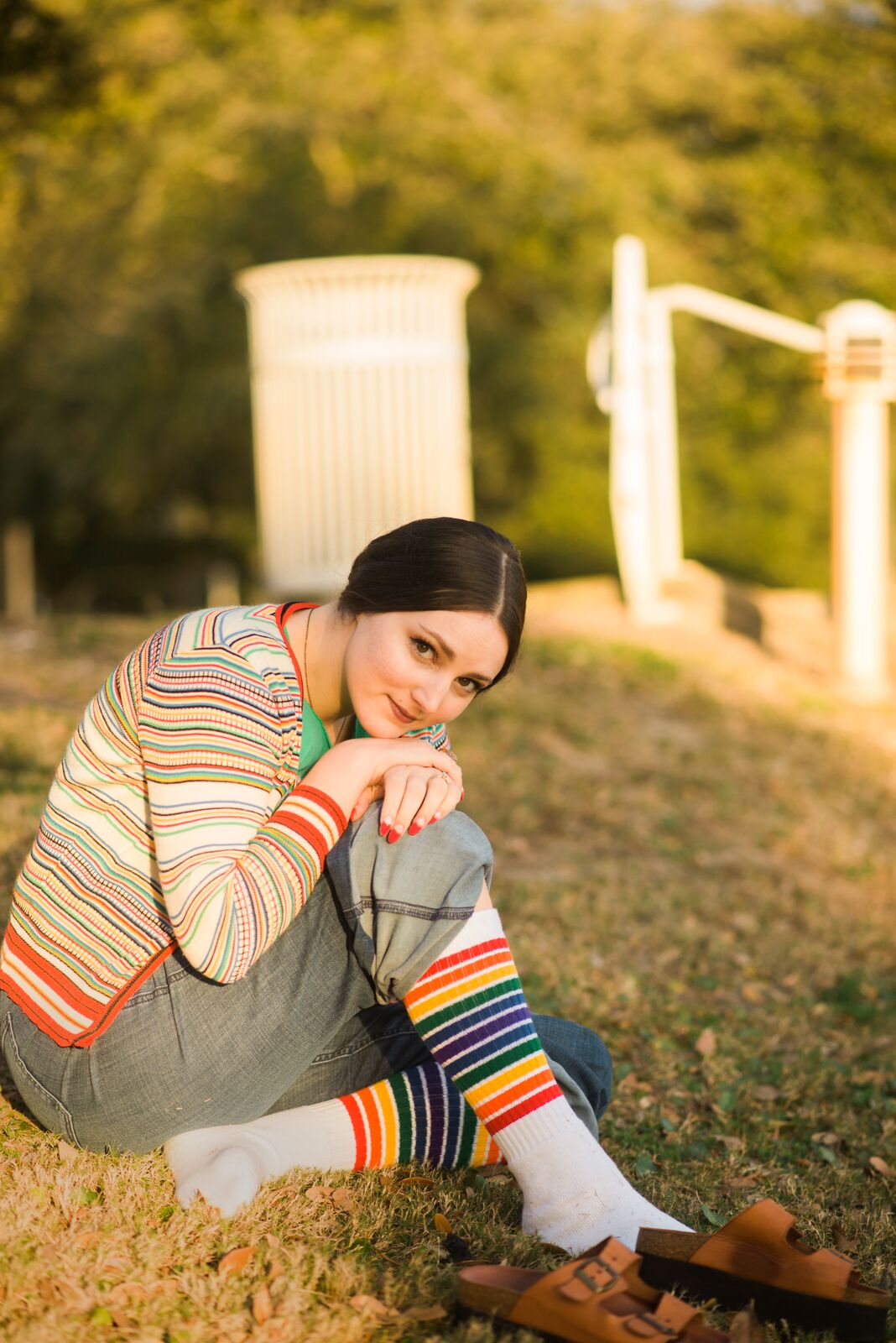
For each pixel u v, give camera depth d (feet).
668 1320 5.47
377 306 25.86
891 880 15.78
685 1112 9.24
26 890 6.59
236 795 6.01
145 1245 6.15
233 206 50.01
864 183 52.24
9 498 57.88
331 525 26.30
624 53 52.08
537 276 52.54
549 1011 10.47
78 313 51.90
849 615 24.88
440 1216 6.70
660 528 29.66
